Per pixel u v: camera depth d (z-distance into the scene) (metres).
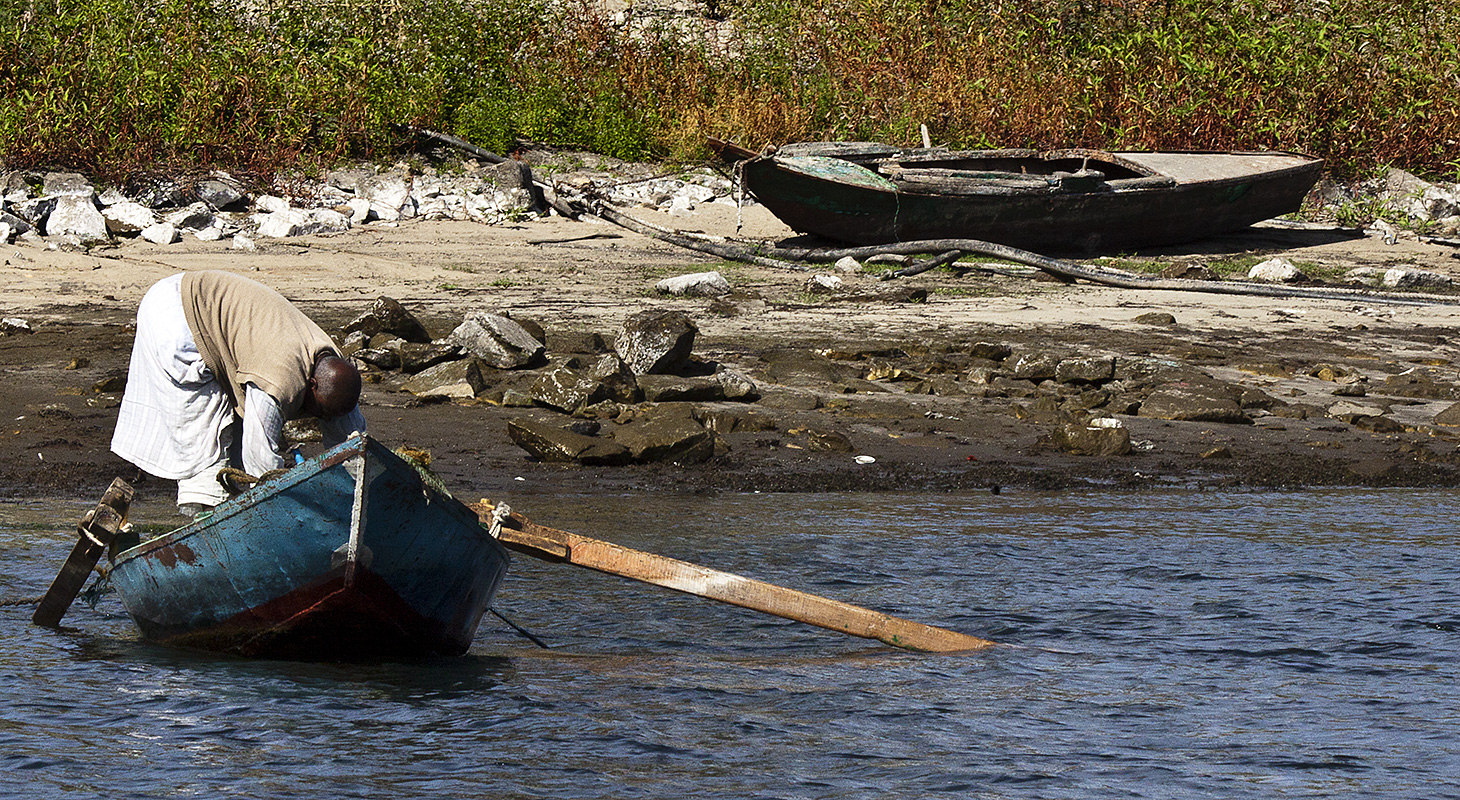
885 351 54.66
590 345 53.44
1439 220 93.75
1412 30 100.38
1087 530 34.50
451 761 18.88
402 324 51.84
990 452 43.53
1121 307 67.44
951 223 77.62
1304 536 34.22
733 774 18.67
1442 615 27.41
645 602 28.14
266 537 21.55
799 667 23.86
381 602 22.00
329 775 18.27
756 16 107.50
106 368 48.50
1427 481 41.72
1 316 57.22
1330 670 23.92
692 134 96.12
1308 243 86.81
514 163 88.25
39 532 31.31
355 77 90.44
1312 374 55.03
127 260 69.56
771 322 61.16
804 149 82.25
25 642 23.77
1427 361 57.62
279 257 72.00
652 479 39.25
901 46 100.38
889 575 29.92
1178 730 20.78
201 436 23.41
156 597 23.22
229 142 84.50
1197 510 37.19
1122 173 84.88
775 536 33.06
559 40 101.62
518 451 41.38
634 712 21.08
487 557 23.11
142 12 89.38
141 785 17.81
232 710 20.62
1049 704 21.92
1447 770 19.27
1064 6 102.69
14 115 79.56
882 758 19.39
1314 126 96.06
